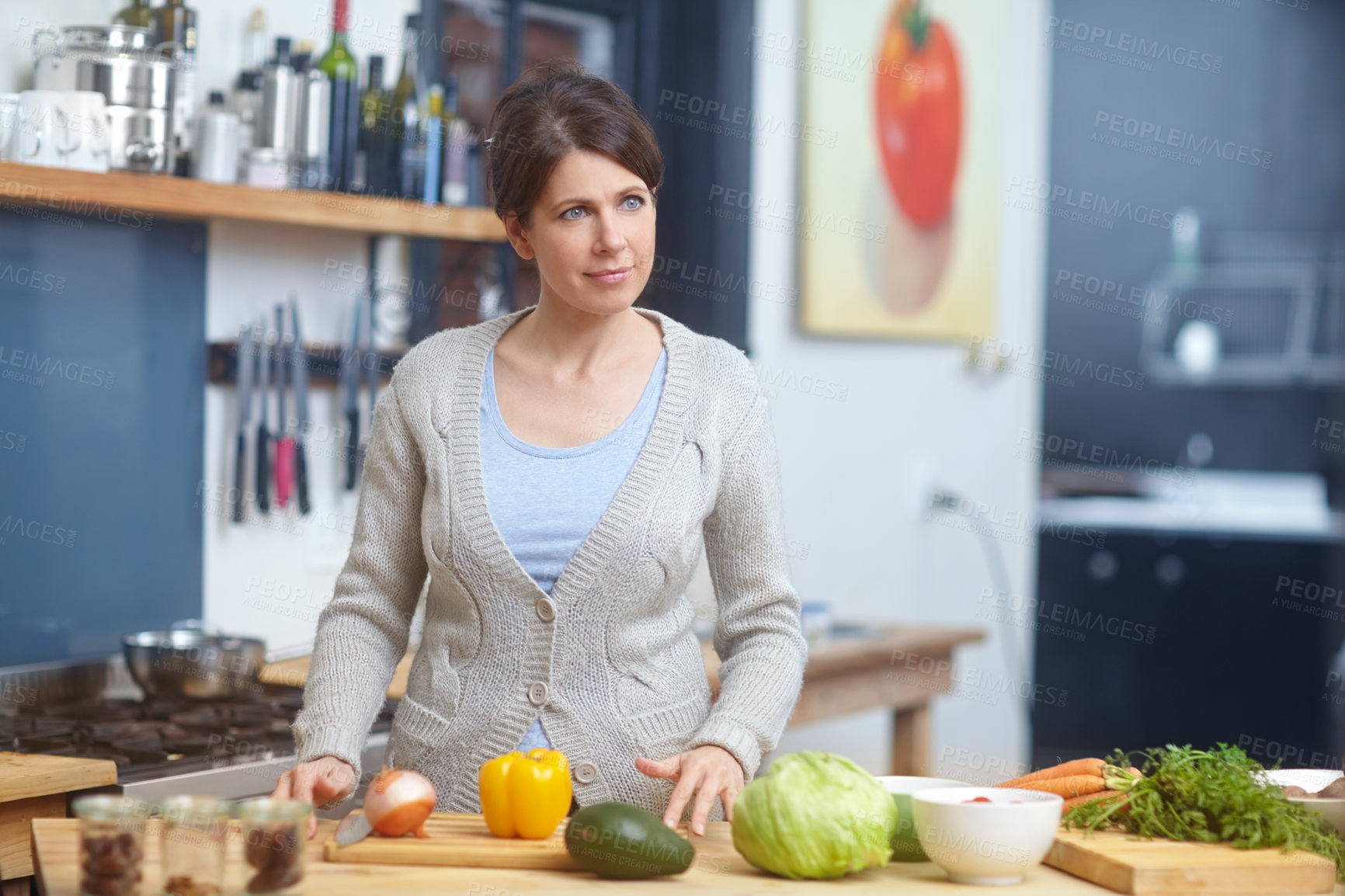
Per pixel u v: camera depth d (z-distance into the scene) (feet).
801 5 13.48
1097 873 4.04
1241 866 3.95
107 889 3.69
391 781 4.29
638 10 12.60
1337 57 19.53
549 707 4.96
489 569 4.97
